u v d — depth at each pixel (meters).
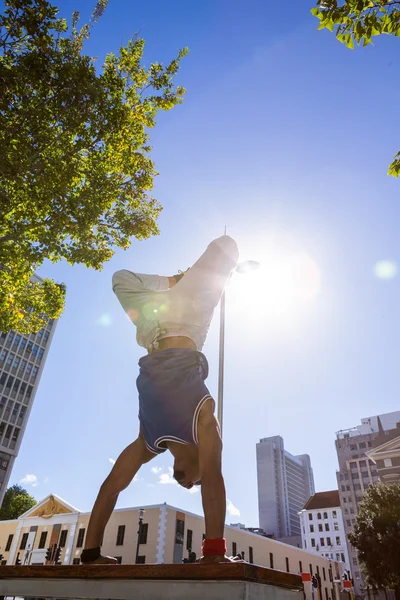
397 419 101.25
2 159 7.65
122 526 32.81
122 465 1.50
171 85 10.28
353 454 98.25
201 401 1.32
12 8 7.43
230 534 38.69
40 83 8.03
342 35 4.88
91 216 8.92
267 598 0.94
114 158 9.83
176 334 1.54
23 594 1.14
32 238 9.66
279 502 166.88
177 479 1.37
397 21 4.62
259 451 179.62
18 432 49.03
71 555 34.56
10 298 10.53
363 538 33.56
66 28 8.66
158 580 0.96
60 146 8.90
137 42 10.23
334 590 55.91
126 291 1.72
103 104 8.63
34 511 40.41
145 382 1.44
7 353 50.75
